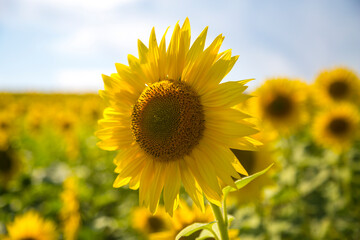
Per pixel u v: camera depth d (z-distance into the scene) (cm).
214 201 52
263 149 99
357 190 112
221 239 52
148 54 57
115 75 60
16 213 151
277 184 107
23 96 1019
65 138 290
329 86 170
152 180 58
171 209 55
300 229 99
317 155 144
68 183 142
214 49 54
